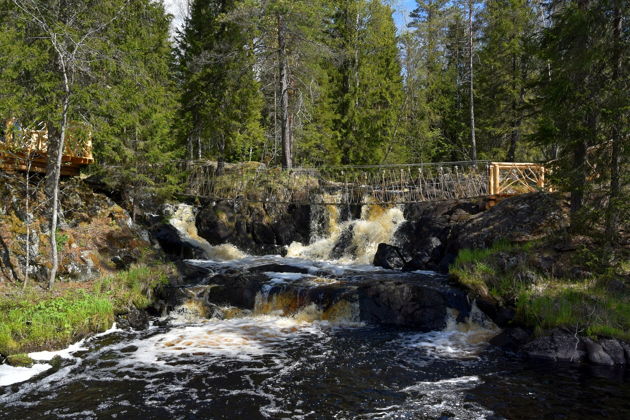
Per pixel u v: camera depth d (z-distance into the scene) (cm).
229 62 2345
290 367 957
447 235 1716
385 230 2027
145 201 2172
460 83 3866
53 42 1193
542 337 1030
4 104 1209
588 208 1208
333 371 933
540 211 1487
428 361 989
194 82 2405
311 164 2955
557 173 1280
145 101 1709
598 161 1193
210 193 2330
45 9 1311
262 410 755
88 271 1455
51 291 1267
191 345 1109
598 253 1194
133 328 1245
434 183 2173
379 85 3316
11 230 1366
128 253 1667
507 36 2747
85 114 1412
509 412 741
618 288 1119
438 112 3691
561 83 1236
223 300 1447
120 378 896
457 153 3584
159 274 1525
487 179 1814
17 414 741
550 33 1311
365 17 3231
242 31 2261
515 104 2736
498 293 1226
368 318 1295
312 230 2191
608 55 1200
